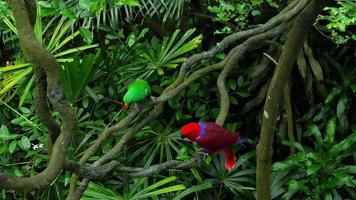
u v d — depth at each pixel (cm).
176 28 397
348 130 386
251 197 357
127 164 359
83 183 236
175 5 358
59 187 343
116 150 258
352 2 316
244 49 296
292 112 394
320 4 227
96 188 303
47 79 175
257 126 393
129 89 246
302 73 364
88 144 360
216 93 395
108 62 337
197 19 400
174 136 360
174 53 339
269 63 375
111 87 367
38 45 169
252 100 385
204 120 383
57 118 327
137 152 356
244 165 370
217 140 231
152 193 297
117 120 366
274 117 263
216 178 359
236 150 384
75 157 337
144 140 361
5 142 359
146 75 344
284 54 245
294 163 356
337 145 352
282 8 378
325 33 378
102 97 362
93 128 357
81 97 380
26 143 341
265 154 278
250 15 388
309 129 367
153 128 366
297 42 238
